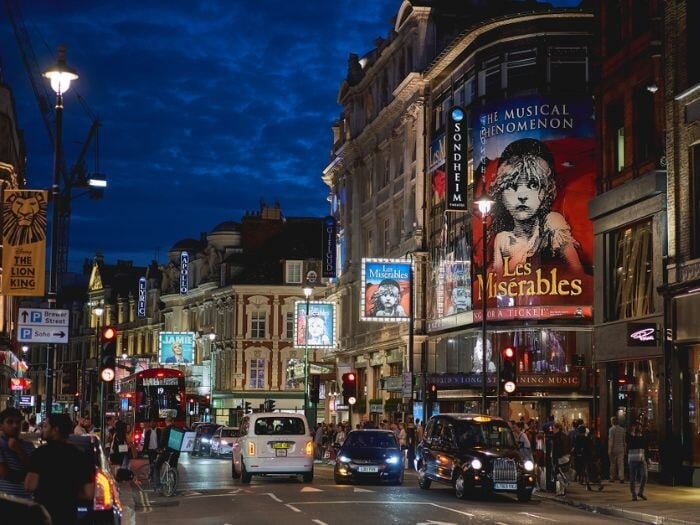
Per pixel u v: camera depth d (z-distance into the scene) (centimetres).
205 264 9512
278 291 8712
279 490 2747
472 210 4638
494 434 2650
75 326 12619
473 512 2175
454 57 4944
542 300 4322
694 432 2897
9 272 2284
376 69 6169
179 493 2675
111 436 3878
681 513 2161
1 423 1184
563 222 4325
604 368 3441
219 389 8925
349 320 6550
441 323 4956
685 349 2931
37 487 1041
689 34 2973
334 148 7112
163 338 9075
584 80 4384
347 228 6688
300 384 8656
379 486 2966
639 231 3291
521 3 5600
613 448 3031
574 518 2116
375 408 5631
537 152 4375
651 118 3253
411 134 5491
